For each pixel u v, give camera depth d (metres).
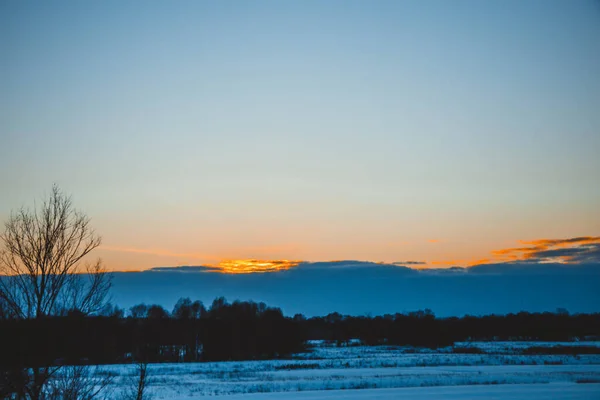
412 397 40.78
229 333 101.94
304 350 115.88
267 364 79.88
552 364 74.00
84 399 18.31
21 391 17.48
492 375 57.62
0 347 17.52
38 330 17.88
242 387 48.28
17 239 18.38
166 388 47.62
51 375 18.03
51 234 18.64
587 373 59.31
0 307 17.77
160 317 100.00
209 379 56.56
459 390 44.88
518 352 102.50
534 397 39.75
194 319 103.88
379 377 56.88
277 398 41.09
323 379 55.72
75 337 18.42
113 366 72.00
